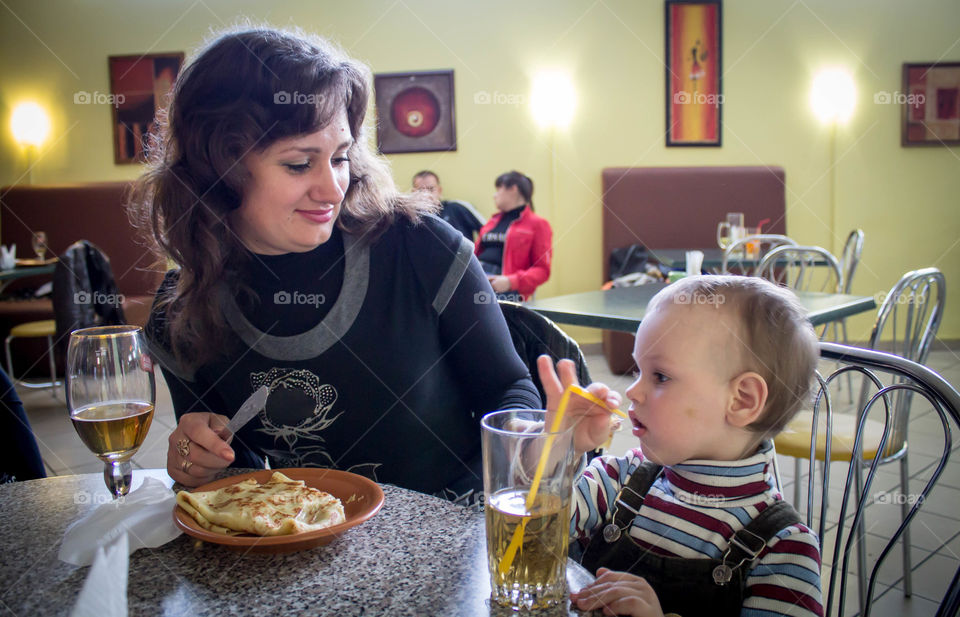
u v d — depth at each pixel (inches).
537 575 22.5
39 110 214.8
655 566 34.6
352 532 27.6
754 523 33.4
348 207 42.5
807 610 30.5
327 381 41.2
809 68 209.0
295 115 35.5
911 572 75.6
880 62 207.3
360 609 22.3
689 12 207.6
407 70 210.7
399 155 213.2
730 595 33.0
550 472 22.6
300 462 43.5
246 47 36.2
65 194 210.8
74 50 212.7
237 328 40.7
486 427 23.1
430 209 45.1
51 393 165.5
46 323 168.9
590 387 29.4
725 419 34.5
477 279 43.3
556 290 217.2
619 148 212.8
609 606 24.9
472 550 26.0
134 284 211.5
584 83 210.5
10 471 48.6
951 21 205.2
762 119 211.5
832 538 84.0
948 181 210.1
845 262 178.9
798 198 213.3
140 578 24.5
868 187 211.3
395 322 41.6
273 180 36.8
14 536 28.4
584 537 39.3
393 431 42.2
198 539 26.3
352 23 209.5
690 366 34.2
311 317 40.8
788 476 103.9
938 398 36.8
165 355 42.9
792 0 206.7
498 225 169.0
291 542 25.0
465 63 210.1
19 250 212.1
